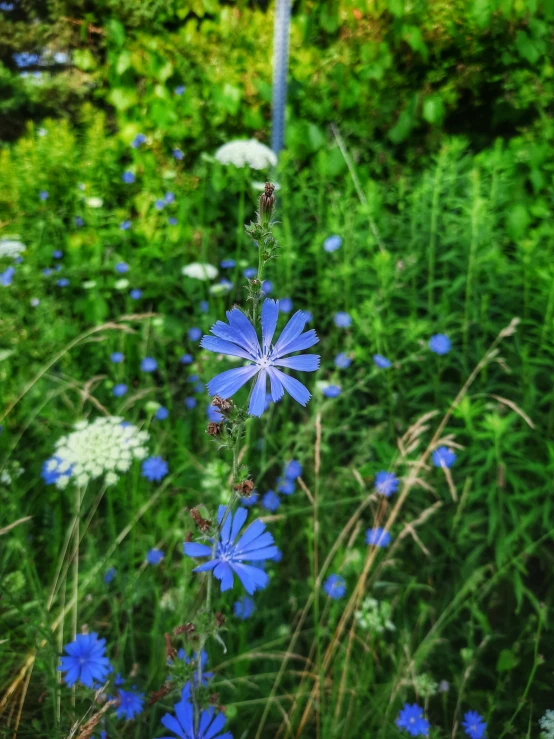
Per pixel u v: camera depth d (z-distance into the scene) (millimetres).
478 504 416
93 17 802
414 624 368
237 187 630
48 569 378
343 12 692
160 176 696
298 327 164
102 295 570
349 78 672
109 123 829
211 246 625
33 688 313
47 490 421
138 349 539
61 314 570
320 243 530
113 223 644
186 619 322
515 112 640
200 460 445
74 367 501
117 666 304
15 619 332
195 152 715
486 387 440
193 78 736
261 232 164
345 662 302
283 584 393
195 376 490
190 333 531
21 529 343
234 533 185
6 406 454
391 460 396
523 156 551
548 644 357
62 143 690
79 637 251
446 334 456
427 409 447
